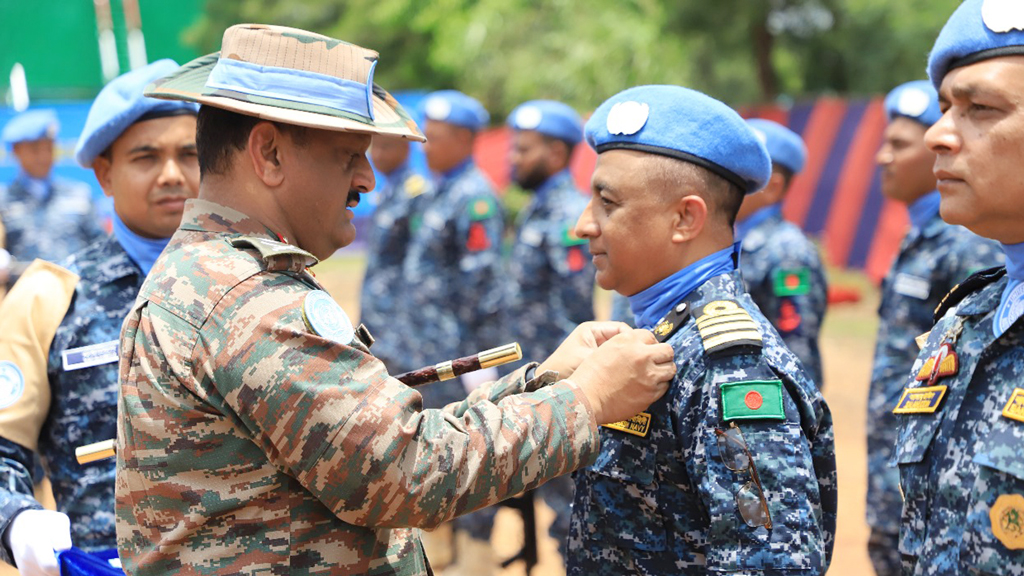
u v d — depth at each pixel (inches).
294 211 76.6
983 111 70.2
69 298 107.0
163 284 72.7
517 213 629.6
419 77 876.0
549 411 74.0
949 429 72.9
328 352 69.5
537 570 204.7
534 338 218.5
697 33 696.4
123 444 72.9
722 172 86.8
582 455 74.6
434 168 250.8
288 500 71.0
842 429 292.0
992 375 71.2
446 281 244.2
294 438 68.2
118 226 112.0
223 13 865.5
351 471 68.3
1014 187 69.2
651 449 83.4
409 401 70.9
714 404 79.4
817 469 87.1
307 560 71.3
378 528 74.9
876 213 514.0
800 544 76.4
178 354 70.0
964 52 71.0
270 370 68.2
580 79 668.1
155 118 108.6
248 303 69.9
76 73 609.6
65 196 354.0
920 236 153.4
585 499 88.7
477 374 230.2
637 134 86.9
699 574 82.2
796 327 172.4
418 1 825.5
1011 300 71.7
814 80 759.1
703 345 81.4
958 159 71.3
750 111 565.3
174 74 78.6
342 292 576.4
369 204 511.5
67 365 104.6
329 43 74.9
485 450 71.0
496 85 732.7
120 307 107.9
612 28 668.7
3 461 100.2
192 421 70.3
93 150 110.0
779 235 176.2
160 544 71.1
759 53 706.8
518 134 225.0
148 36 632.4
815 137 543.5
